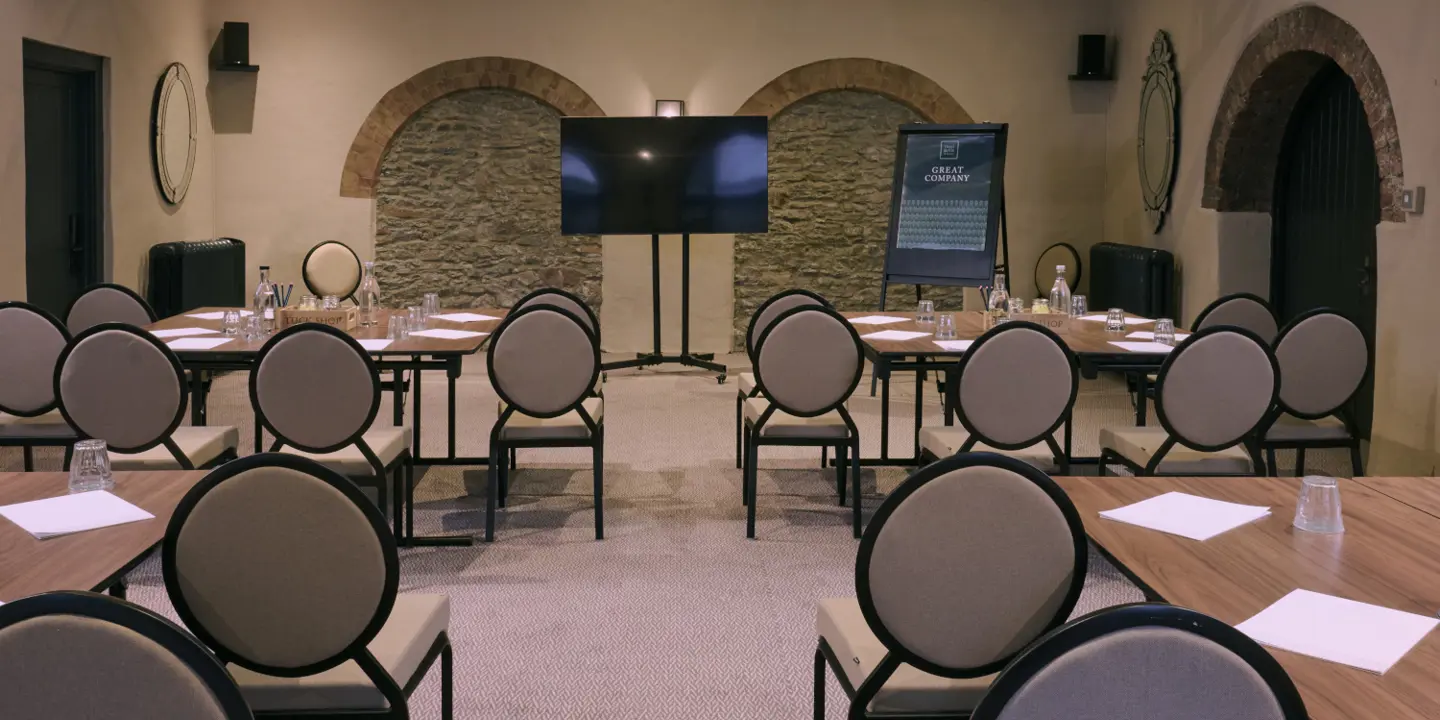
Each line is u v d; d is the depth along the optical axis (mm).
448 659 2684
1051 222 9969
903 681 2221
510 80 9617
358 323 5590
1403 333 5652
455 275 9883
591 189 8828
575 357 4543
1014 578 2074
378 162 9641
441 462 5543
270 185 9602
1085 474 5762
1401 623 1864
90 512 2455
